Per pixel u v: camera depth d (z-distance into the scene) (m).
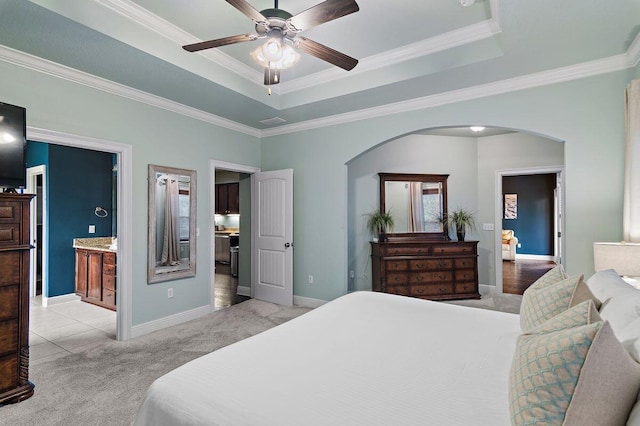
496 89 3.27
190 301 3.97
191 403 1.14
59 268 4.71
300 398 1.14
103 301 4.47
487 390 1.21
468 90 3.38
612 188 2.81
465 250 4.82
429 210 5.32
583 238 2.91
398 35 2.86
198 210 4.07
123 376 2.55
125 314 3.32
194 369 1.35
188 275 3.92
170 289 3.76
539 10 2.12
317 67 3.47
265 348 1.55
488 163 5.38
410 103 3.72
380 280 4.66
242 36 2.17
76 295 4.87
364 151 4.12
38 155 4.82
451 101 3.51
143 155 3.49
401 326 1.87
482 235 5.40
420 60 3.07
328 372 1.33
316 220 4.52
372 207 5.25
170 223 3.74
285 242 4.59
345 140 4.25
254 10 1.95
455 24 2.71
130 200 3.38
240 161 4.67
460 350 1.55
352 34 2.84
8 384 2.19
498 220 5.28
